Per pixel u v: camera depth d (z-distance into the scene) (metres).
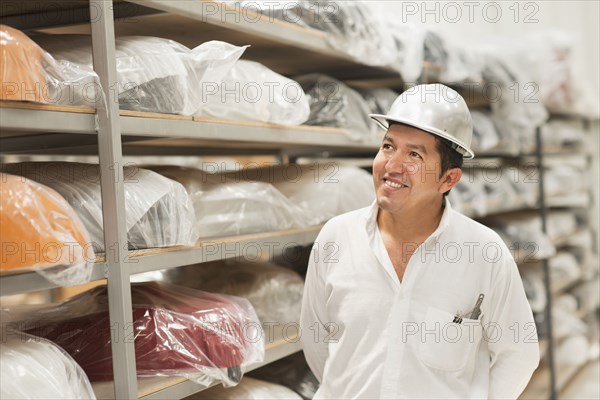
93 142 2.00
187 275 2.52
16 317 1.93
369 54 2.64
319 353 1.96
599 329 5.32
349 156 3.63
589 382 4.64
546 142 4.65
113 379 1.73
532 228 4.34
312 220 2.45
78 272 1.50
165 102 1.79
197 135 1.88
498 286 1.67
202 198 2.06
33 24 2.05
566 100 4.46
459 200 3.49
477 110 4.00
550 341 4.30
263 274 2.46
